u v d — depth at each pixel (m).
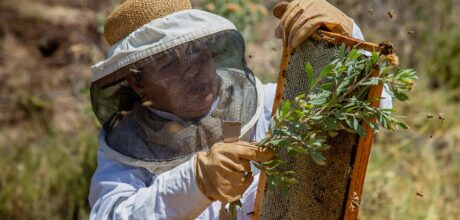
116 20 2.28
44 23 6.61
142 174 2.26
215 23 2.19
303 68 1.95
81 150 4.62
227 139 1.97
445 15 5.84
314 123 1.83
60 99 5.77
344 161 1.85
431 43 5.64
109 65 2.23
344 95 1.79
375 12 5.63
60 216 4.41
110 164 2.29
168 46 2.14
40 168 4.68
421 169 4.34
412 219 3.75
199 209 1.99
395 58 1.74
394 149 4.47
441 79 5.45
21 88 6.00
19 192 4.55
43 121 5.52
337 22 1.96
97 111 2.38
